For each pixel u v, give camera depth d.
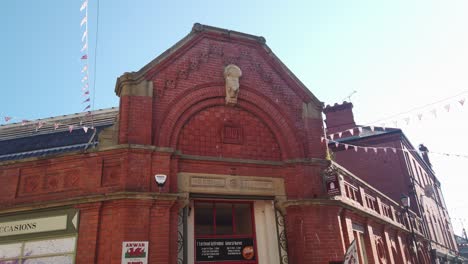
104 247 8.55
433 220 27.89
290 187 11.16
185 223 9.56
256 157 11.26
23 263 8.68
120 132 9.66
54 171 9.57
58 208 8.98
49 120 14.16
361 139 25.08
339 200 11.16
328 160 11.77
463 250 46.06
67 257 8.55
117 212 8.71
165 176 9.36
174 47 11.11
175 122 10.40
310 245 10.30
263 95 11.90
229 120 11.34
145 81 10.35
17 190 9.51
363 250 14.18
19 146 13.12
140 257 8.40
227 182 10.43
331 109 26.64
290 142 11.71
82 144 11.94
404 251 19.36
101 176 9.23
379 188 23.58
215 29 11.93
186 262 9.23
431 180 33.03
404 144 25.55
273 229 10.80
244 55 12.18
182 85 10.86
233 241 10.41
